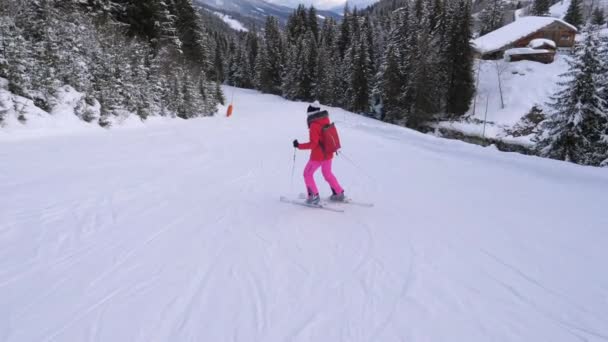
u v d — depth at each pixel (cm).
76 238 361
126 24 2170
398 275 296
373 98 4141
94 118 1309
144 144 1048
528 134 2991
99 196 512
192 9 3406
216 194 550
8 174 604
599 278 298
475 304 255
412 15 3866
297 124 2133
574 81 1505
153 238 366
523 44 4425
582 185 663
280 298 257
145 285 272
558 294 271
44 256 318
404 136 1456
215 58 7012
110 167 713
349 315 238
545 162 835
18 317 228
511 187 646
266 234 383
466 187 641
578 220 455
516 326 230
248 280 283
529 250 354
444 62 3381
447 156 1035
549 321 237
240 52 6606
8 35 1041
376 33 5238
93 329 219
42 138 1002
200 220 425
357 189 606
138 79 1750
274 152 1020
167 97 2062
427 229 409
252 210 470
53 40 1234
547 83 3434
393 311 244
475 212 484
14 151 797
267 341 211
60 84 1220
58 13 1398
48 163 708
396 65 3491
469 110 3509
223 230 393
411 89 3438
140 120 1617
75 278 280
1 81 1007
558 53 4097
